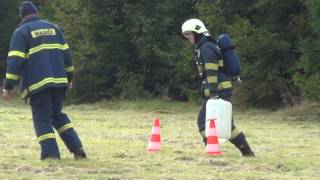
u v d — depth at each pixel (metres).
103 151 27.61
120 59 73.94
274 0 59.06
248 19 61.78
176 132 39.59
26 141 31.25
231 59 25.55
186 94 69.56
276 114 56.78
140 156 26.16
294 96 59.44
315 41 54.03
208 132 25.98
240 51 59.44
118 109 65.19
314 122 50.22
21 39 22.62
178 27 72.19
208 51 25.14
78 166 22.53
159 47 70.81
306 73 55.19
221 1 62.84
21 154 25.89
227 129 25.53
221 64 25.64
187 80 70.38
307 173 22.59
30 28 22.95
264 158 26.02
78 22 74.44
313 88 53.38
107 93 74.00
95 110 63.50
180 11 71.31
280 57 60.53
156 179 20.39
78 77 73.81
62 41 23.69
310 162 25.27
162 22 70.62
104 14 73.50
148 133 38.16
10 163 23.19
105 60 74.19
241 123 49.16
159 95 73.00
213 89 25.22
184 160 25.14
